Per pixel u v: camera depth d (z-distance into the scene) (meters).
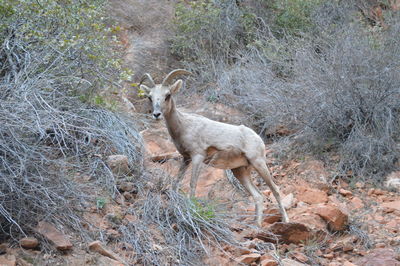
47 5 8.34
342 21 14.40
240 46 14.42
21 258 5.57
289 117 11.68
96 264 5.84
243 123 12.07
